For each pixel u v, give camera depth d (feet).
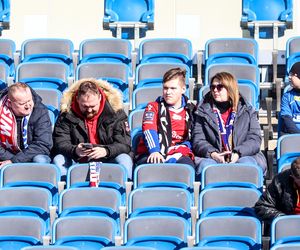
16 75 79.61
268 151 71.61
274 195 62.44
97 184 66.49
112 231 61.93
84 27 88.69
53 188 66.95
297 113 72.84
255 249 61.41
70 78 79.77
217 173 66.18
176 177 66.39
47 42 83.20
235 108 70.03
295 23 87.71
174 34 88.48
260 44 87.81
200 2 88.28
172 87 70.44
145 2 88.63
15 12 88.79
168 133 70.08
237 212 64.03
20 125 70.18
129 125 72.38
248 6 87.66
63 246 58.54
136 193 64.34
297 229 60.44
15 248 62.64
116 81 79.36
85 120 69.92
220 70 78.38
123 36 89.10
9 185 67.15
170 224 61.82
